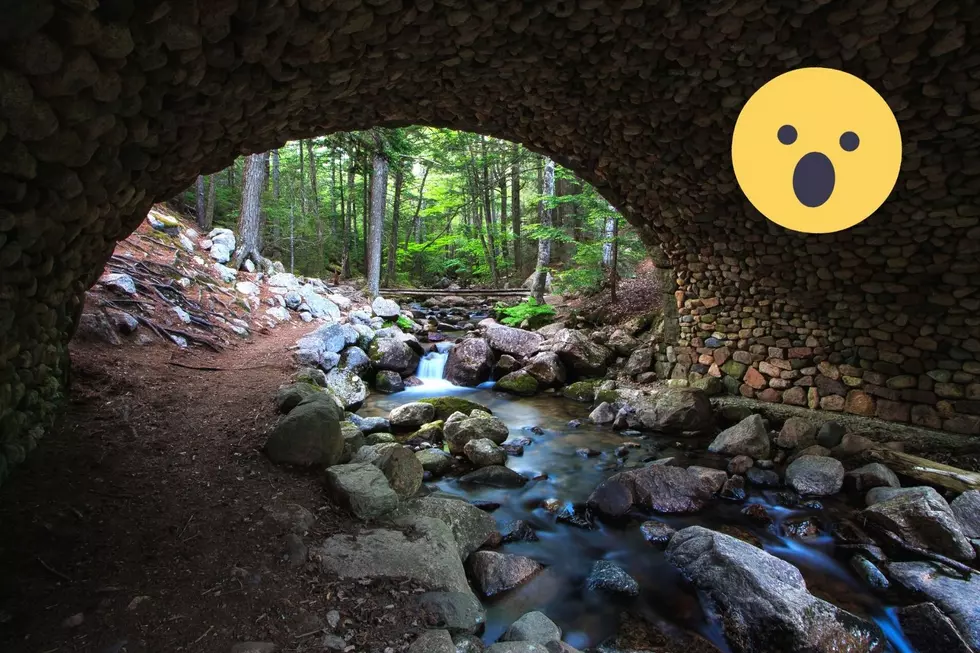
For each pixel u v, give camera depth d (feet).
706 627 10.21
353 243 65.31
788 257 21.02
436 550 10.48
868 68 12.67
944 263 17.61
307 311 33.78
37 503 9.43
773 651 9.34
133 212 12.48
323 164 63.10
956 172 14.80
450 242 74.59
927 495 13.66
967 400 18.17
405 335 34.04
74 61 5.99
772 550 13.16
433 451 18.22
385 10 9.57
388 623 8.20
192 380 18.78
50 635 6.70
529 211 68.95
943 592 10.86
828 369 21.70
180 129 9.95
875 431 19.70
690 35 12.31
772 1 11.03
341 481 12.11
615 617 10.48
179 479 11.73
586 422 23.90
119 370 17.37
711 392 25.02
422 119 17.16
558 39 12.51
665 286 27.55
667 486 15.66
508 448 19.84
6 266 7.85
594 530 14.11
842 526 13.98
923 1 10.48
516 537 13.47
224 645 7.07
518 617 10.27
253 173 37.45
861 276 19.75
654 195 22.12
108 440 12.73
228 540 9.67
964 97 12.51
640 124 17.31
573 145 20.21
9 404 10.23
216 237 35.24
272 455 13.35
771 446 20.17
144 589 7.93
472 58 13.04
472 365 30.58
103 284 22.09
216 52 8.17
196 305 25.91
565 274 37.01
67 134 6.91
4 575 7.54
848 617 9.71
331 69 10.92
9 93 5.63
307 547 9.84
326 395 18.16
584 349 30.25
